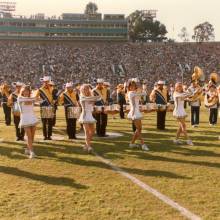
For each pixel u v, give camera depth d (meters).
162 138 17.05
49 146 15.23
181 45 100.00
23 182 10.30
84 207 8.42
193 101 21.14
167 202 8.68
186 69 90.38
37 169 11.62
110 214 8.03
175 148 14.67
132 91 14.39
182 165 12.00
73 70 89.62
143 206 8.46
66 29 110.31
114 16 113.56
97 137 17.39
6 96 22.55
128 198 8.97
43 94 16.55
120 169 11.56
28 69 88.12
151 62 93.38
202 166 11.86
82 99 13.86
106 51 97.81
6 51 93.62
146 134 18.28
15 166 12.01
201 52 96.88
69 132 16.92
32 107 13.29
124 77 88.38
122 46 100.38
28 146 13.40
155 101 19.61
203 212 8.09
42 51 95.25
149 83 84.62
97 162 12.48
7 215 7.99
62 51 96.12
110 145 15.39
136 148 14.69
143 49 98.62
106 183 10.15
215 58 94.50
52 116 16.70
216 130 19.70
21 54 93.19
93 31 111.94
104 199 8.91
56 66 90.12
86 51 97.25
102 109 17.38
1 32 106.38
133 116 14.36
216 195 9.12
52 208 8.38
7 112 22.67
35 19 108.06
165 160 12.69
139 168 11.66
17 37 107.25
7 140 16.78
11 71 86.81
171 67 91.75
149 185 9.93
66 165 12.10
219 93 17.72
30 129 13.23
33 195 9.21
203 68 91.12
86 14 113.75
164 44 101.00
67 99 16.77
